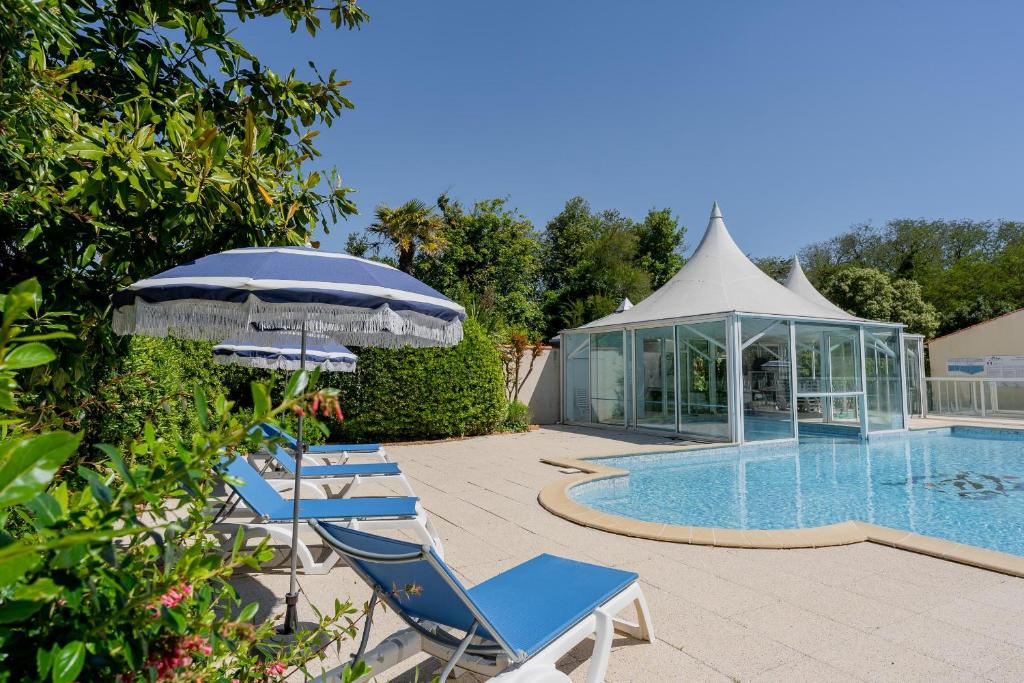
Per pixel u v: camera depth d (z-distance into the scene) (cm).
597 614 301
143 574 120
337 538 278
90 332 310
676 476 1114
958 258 4009
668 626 390
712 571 498
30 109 243
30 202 266
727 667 335
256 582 462
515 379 1753
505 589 321
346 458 893
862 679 321
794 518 805
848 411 1622
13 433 162
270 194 354
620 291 3209
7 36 230
